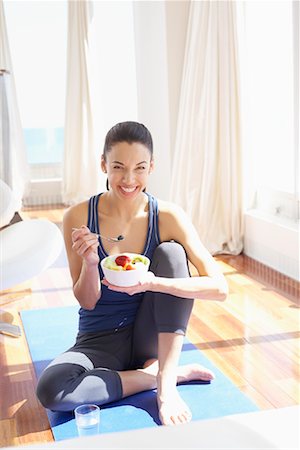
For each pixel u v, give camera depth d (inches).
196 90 174.9
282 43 155.4
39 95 272.2
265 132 168.7
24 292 147.2
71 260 89.8
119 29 263.9
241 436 40.1
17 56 267.0
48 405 82.9
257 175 174.1
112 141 83.2
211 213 177.0
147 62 211.3
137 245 89.4
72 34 260.2
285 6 152.4
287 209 160.9
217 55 170.2
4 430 84.2
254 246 168.6
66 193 271.7
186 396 90.3
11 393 95.1
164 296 85.0
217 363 102.8
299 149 147.2
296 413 42.4
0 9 253.4
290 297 135.4
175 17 182.9
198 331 117.8
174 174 181.5
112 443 38.9
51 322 124.0
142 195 90.7
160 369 85.4
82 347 90.6
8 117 159.2
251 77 169.2
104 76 266.7
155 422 82.4
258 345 110.0
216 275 86.1
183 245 88.9
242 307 130.3
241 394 90.7
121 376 88.0
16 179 259.3
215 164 175.2
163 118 195.3
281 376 97.4
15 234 111.5
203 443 39.2
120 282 80.0
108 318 91.0
